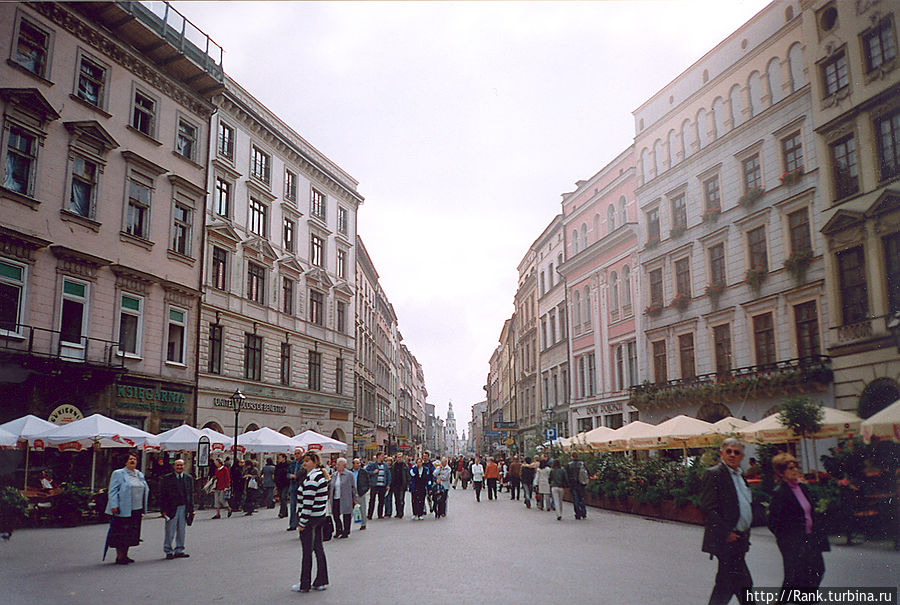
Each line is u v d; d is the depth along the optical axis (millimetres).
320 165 43531
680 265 28734
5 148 21641
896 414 10812
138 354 26719
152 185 28016
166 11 28609
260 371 36000
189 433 23109
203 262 31031
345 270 47531
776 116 22266
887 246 15219
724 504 6723
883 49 15336
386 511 22094
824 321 18828
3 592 9312
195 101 30859
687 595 8453
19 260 21875
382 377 71750
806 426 14711
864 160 15844
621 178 37031
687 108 28234
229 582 10008
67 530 18250
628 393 35094
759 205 22703
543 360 52781
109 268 25438
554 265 50188
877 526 11320
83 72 24938
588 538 14961
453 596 8594
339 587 9430
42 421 19062
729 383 21906
